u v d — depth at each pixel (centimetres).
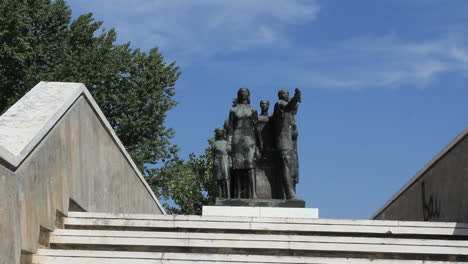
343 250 1080
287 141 1648
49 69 2886
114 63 2998
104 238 1103
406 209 1888
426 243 1098
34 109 1191
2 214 934
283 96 1678
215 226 1154
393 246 1083
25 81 2812
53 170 1163
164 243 1090
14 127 1100
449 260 1078
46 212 1112
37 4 2861
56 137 1188
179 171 3359
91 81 2917
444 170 1553
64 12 2919
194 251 1089
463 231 1162
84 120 1377
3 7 2705
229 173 1645
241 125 1658
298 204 1591
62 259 1027
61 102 1231
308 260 1027
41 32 2909
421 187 1738
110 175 1608
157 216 1173
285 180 1639
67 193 1240
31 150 1058
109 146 1592
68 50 2939
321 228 1155
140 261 1017
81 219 1195
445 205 1541
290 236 1102
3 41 2720
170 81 3172
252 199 1590
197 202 3475
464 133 1407
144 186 2070
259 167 1709
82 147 1359
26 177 1029
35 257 1035
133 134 3069
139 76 3086
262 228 1152
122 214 1184
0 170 935
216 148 1648
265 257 1027
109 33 3083
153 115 3122
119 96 3000
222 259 1026
